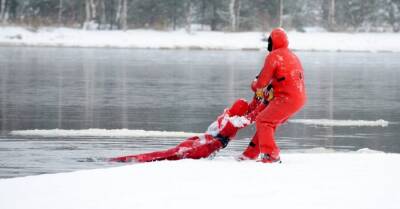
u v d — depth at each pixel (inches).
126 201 614.2
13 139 1278.3
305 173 745.6
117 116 1656.0
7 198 630.5
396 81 2810.0
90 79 2659.9
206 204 604.1
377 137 1393.9
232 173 743.1
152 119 1612.9
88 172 751.1
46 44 5009.8
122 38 5206.7
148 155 980.6
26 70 3002.0
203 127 1488.7
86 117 1630.2
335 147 1254.3
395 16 6240.2
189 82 2618.1
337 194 644.1
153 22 6082.7
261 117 858.8
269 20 6018.7
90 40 5123.0
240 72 3115.2
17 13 6299.2
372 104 2007.9
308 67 3528.5
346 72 3235.7
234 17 5792.3
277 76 860.0
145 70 3157.0
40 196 636.7
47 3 6279.5
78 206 598.9
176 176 724.0
